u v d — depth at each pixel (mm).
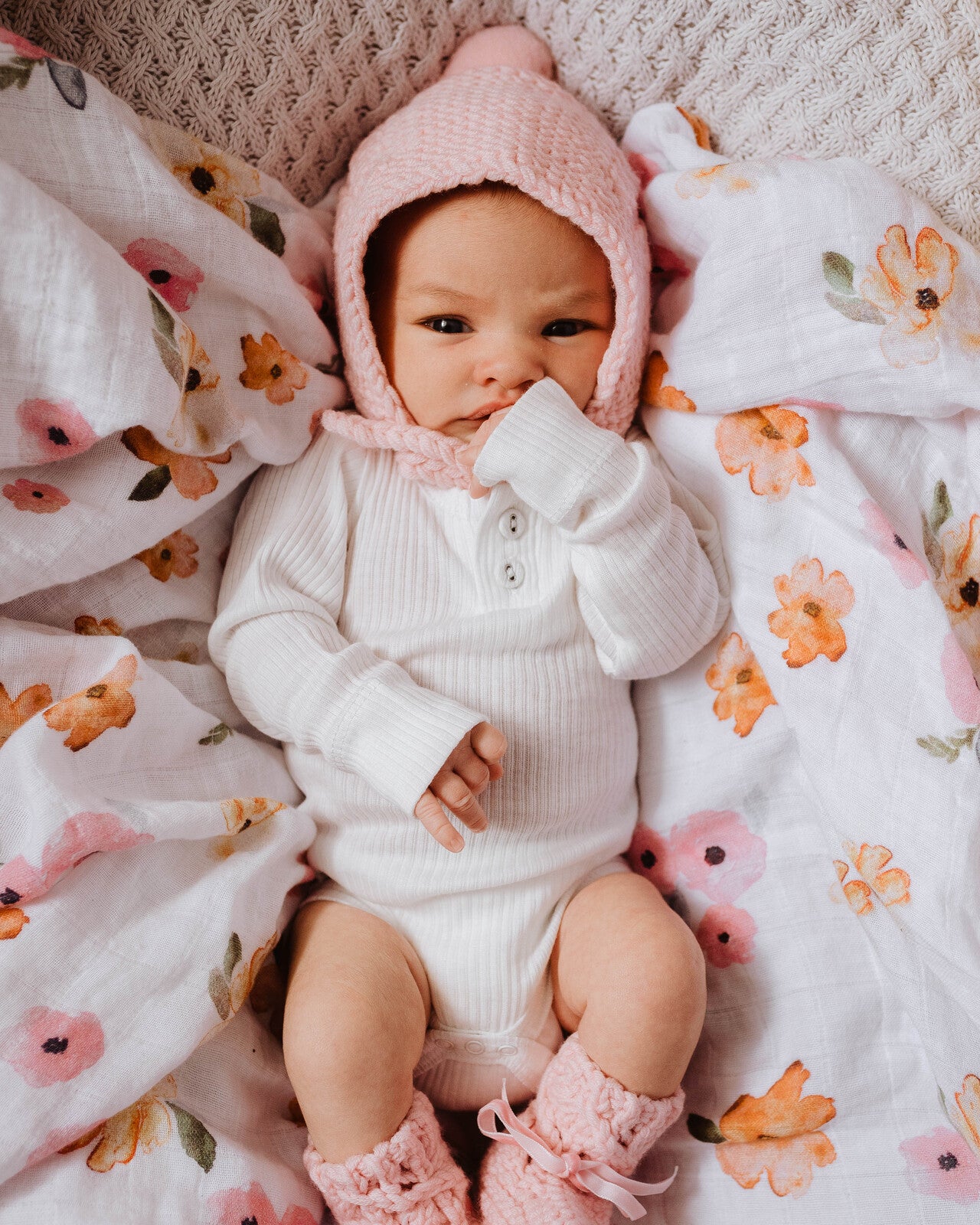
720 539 1109
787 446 1073
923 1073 1022
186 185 1057
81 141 937
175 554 1086
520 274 1053
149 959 900
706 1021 1084
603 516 1019
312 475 1129
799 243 1035
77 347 876
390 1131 903
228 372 1061
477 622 1059
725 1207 1006
